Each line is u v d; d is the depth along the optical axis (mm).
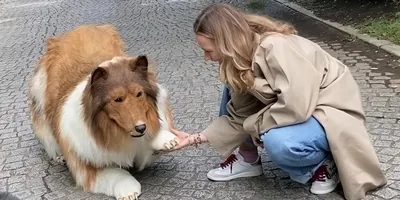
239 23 3467
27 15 13438
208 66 7223
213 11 3521
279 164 3562
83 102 3791
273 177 4086
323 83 3557
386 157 4184
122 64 3715
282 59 3359
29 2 15539
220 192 3955
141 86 3641
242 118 3781
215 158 4504
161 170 4383
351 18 8734
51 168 4676
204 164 4418
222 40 3443
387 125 4754
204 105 5777
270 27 3588
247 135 3855
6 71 8258
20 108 6391
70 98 3949
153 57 8031
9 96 6930
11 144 5297
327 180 3734
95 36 4605
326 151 3572
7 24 12539
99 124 3693
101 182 3994
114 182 3934
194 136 3889
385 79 5949
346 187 3555
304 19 9344
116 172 3990
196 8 11516
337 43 7648
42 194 4219
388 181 3816
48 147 4652
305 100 3367
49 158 4875
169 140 3861
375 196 3639
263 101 3527
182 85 6555
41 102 4555
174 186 4113
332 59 3719
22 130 5648
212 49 3559
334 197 3691
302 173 3670
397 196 3617
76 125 3861
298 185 3922
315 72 3436
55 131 4211
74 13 12906
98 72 3615
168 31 9688
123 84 3574
